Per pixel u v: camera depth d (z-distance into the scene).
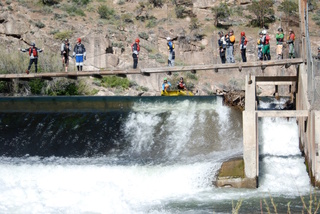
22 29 48.69
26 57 42.66
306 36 22.89
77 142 25.39
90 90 41.84
